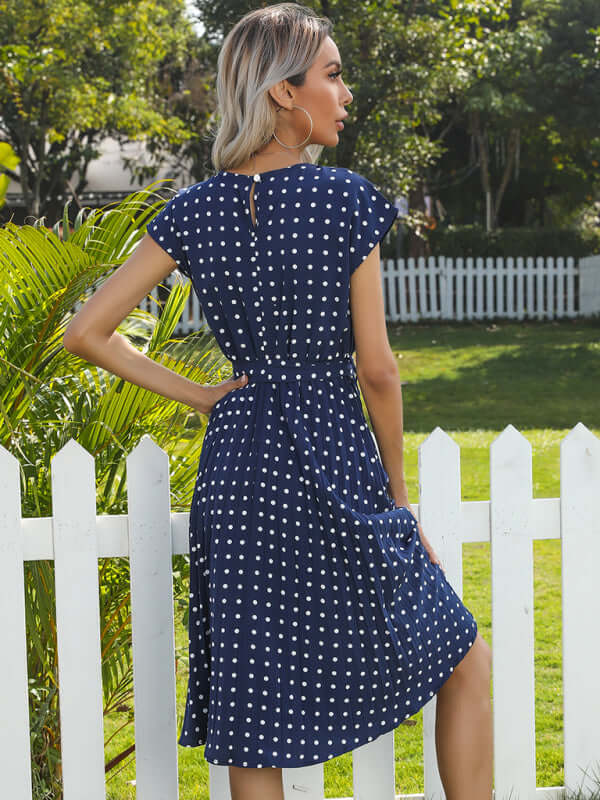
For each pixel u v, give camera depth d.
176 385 2.03
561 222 23.30
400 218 15.59
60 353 2.70
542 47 16.33
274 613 1.91
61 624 2.28
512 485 2.50
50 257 2.46
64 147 18.52
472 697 2.09
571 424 8.18
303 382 1.96
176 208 2.00
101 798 2.31
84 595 2.29
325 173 1.94
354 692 1.92
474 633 2.08
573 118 17.23
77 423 2.55
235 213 1.94
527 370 11.02
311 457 1.91
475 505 2.51
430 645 1.99
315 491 1.90
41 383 2.48
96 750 2.31
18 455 2.52
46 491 2.56
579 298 16.14
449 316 16.16
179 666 3.52
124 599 2.60
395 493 2.07
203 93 18.08
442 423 8.31
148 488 2.30
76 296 2.54
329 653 1.91
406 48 12.30
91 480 2.27
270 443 1.93
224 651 1.91
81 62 15.66
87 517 2.28
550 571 4.83
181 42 17.44
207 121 17.28
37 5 13.36
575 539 2.53
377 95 12.09
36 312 2.56
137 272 2.00
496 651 2.52
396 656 1.93
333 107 1.97
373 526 1.92
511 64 16.11
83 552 2.28
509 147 20.20
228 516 1.93
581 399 9.38
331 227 1.91
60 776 2.59
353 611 1.91
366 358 1.97
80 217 2.66
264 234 1.91
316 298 1.91
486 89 16.50
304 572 1.91
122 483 2.59
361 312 1.95
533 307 16.22
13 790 2.27
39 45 13.90
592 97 16.72
